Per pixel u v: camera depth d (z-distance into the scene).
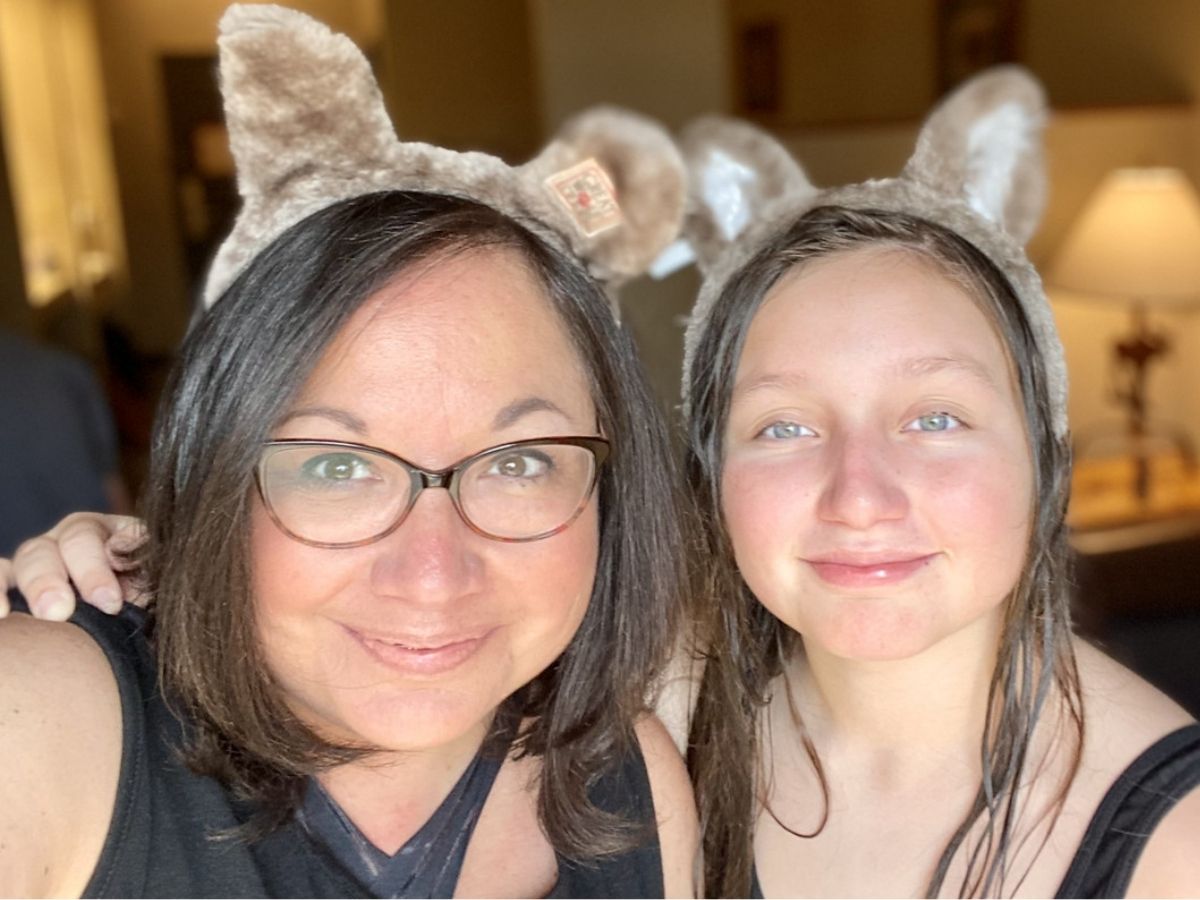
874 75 4.29
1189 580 2.24
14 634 0.88
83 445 2.31
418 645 0.89
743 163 1.16
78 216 6.76
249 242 0.93
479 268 0.91
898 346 0.99
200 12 7.22
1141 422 3.59
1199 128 3.73
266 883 0.94
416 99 5.12
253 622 0.91
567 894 1.06
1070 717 1.04
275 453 0.88
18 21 5.57
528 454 0.94
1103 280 3.59
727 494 1.07
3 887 0.74
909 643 0.99
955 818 1.08
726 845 1.17
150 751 0.90
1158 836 0.94
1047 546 1.07
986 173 1.12
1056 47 4.02
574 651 1.08
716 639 1.17
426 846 1.03
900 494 0.96
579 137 1.07
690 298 1.58
